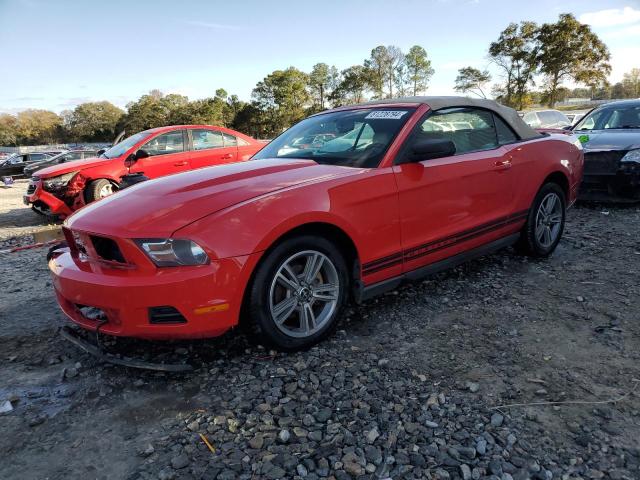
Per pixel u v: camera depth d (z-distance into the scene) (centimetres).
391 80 8156
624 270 423
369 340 314
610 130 729
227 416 237
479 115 407
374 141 344
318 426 228
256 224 263
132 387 268
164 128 916
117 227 261
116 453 214
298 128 423
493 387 256
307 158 359
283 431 221
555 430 221
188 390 262
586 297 369
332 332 314
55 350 319
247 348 304
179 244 251
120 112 11769
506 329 323
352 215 301
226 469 201
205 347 307
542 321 333
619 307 348
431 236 351
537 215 445
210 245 253
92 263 280
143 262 253
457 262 381
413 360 287
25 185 2130
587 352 289
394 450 210
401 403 243
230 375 275
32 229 866
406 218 331
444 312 354
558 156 459
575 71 4894
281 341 286
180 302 251
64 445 221
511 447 210
